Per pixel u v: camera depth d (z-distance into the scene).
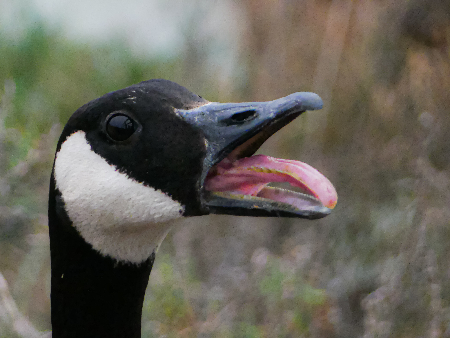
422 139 11.42
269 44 14.30
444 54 12.42
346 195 12.20
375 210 11.45
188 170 4.78
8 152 10.15
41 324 9.22
